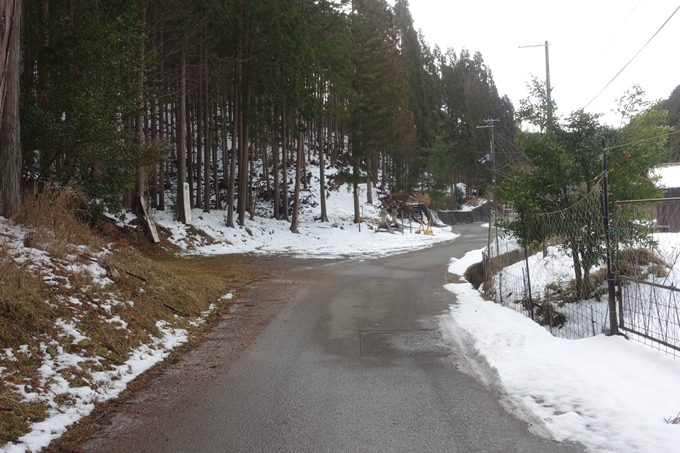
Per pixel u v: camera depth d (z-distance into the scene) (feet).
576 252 29.99
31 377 15.48
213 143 109.91
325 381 17.95
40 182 35.53
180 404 15.71
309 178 159.63
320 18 90.22
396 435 13.21
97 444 12.81
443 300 34.91
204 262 57.06
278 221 107.24
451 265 57.57
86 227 33.09
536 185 35.22
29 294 19.66
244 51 84.33
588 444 12.10
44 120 34.55
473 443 12.59
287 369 19.45
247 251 74.33
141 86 41.88
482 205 219.20
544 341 21.70
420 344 23.16
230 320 28.78
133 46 41.63
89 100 35.22
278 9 77.66
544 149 34.76
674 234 27.37
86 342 18.95
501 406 15.10
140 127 60.29
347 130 118.93
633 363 16.61
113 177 48.70
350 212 137.59
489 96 241.96
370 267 57.11
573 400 14.85
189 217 75.82
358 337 24.67
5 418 13.01
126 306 24.11
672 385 14.46
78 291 22.80
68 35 37.11
